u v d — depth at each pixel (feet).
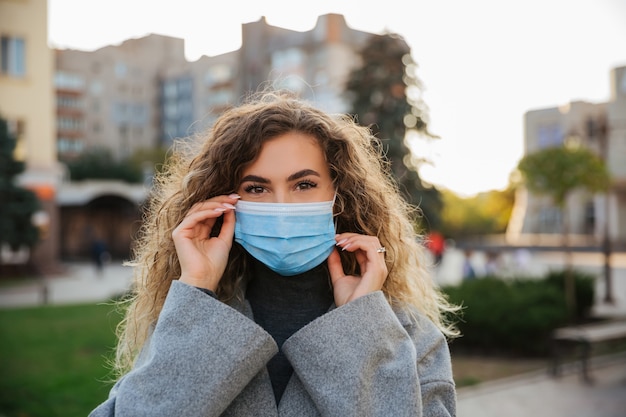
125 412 4.86
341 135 6.02
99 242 81.56
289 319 5.92
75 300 52.47
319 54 103.81
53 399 20.68
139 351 6.28
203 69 189.57
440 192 43.86
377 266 5.70
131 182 171.42
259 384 5.41
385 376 5.24
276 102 6.03
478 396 22.82
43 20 85.92
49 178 86.38
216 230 6.15
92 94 200.34
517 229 146.10
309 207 5.65
